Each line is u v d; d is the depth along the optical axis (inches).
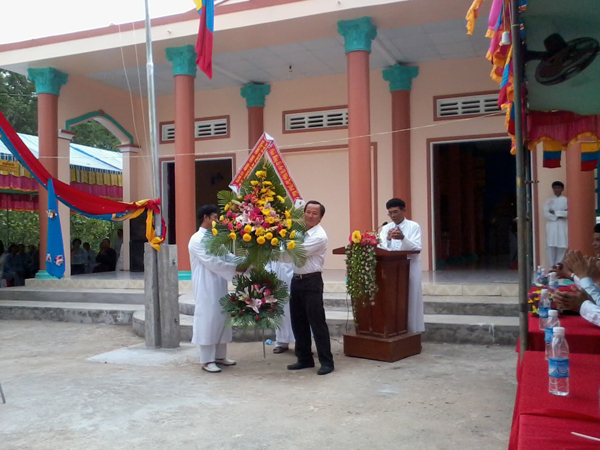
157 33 361.1
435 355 237.8
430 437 144.6
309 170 451.2
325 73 440.5
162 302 260.4
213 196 534.9
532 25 143.0
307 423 156.6
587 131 166.6
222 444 142.5
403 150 414.0
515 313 275.0
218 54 393.7
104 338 304.3
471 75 403.5
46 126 414.6
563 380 100.3
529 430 82.1
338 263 444.8
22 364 242.8
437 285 306.8
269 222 205.6
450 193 524.1
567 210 350.0
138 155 509.4
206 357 217.2
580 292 152.9
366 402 174.9
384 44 377.4
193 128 375.6
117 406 174.9
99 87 469.7
